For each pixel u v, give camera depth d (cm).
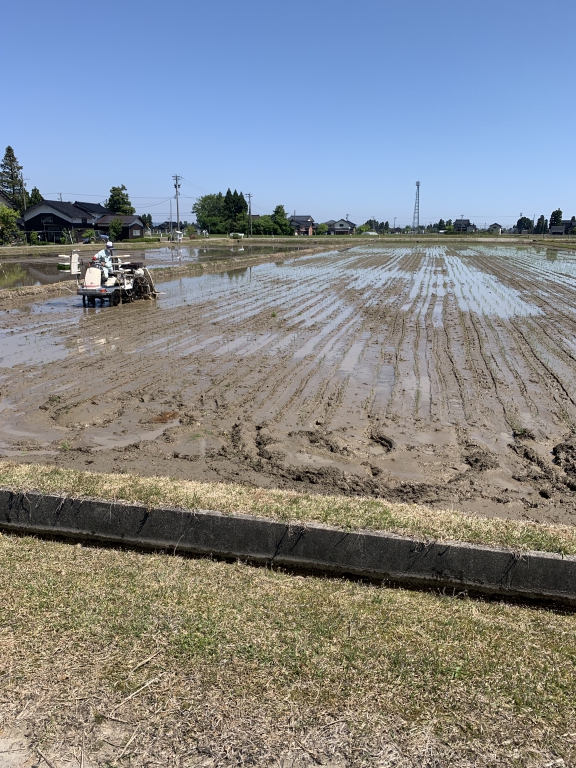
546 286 2306
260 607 331
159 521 407
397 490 522
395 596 354
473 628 321
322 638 303
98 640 297
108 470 554
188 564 382
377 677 277
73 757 232
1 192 5900
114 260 1673
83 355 1047
